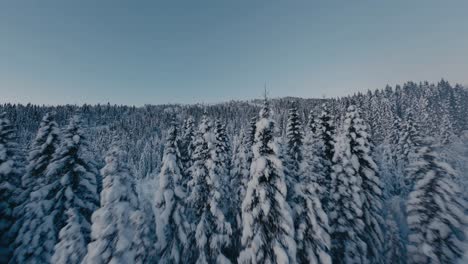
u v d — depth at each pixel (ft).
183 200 71.15
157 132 564.30
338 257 74.90
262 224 55.36
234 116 612.70
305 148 85.81
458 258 56.75
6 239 70.90
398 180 156.66
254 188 56.80
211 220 70.44
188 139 103.30
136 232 45.98
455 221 58.49
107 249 42.86
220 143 98.94
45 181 72.84
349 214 75.41
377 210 80.89
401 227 101.35
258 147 58.70
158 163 377.91
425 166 66.03
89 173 76.13
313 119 99.60
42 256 63.52
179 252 66.54
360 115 85.66
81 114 82.84
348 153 80.59
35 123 554.46
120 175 49.78
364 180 81.82
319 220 63.31
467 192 82.48
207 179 72.49
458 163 120.06
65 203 69.56
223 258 66.03
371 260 76.89
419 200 64.49
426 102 382.83
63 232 49.01
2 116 79.61
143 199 61.67
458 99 395.14
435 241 60.39
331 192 79.36
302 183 67.26
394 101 447.83
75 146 74.84
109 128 577.43
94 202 76.43
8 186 71.20
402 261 81.66
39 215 66.80
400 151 165.37
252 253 53.93
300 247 60.59
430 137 68.23
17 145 80.64
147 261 46.75
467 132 297.94
